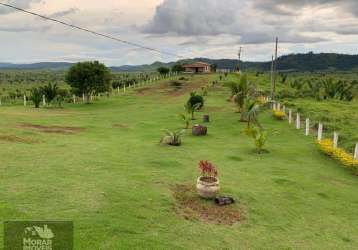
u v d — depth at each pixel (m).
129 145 19.70
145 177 13.11
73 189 10.77
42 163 13.45
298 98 55.06
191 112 36.06
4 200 9.27
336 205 13.16
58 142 18.44
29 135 19.45
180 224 9.45
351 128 29.39
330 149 20.75
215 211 10.80
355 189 15.43
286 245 9.30
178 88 68.12
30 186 10.61
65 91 55.50
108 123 30.16
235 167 16.83
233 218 10.52
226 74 90.00
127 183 12.07
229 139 25.02
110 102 51.56
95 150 17.08
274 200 12.63
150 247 7.81
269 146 23.09
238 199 12.02
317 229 10.77
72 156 15.16
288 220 11.09
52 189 10.55
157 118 35.09
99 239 7.79
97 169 13.44
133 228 8.66
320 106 42.62
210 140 24.31
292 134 27.30
